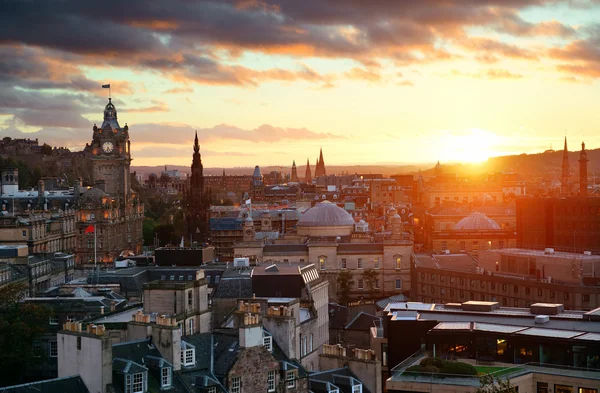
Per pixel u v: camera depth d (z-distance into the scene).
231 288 196.12
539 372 117.25
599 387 112.62
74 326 121.62
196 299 150.88
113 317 152.38
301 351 171.12
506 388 104.44
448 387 114.00
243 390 126.12
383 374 154.25
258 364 128.00
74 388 116.94
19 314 168.00
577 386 114.12
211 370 126.69
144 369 118.19
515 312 145.00
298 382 129.88
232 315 164.88
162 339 123.81
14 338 161.12
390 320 138.75
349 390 131.12
